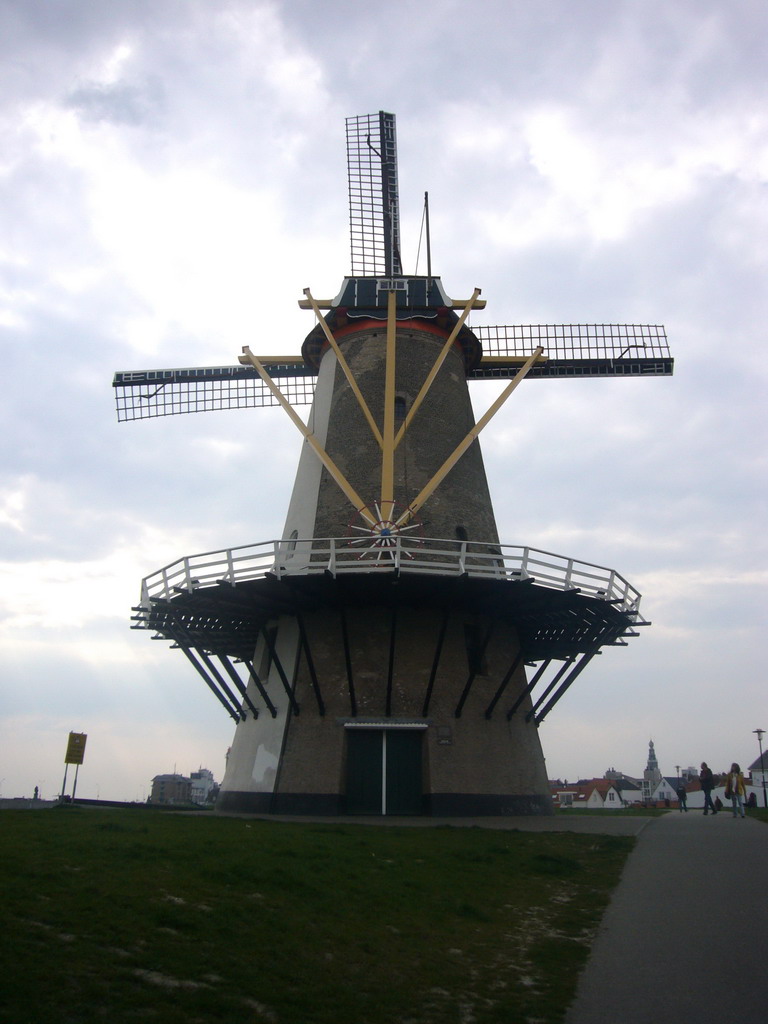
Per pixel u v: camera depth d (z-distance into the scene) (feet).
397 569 56.65
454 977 24.73
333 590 60.49
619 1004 22.77
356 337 78.38
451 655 65.57
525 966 25.89
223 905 27.20
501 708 66.64
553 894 34.35
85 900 25.53
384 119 89.51
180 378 92.17
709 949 26.73
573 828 52.49
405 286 79.66
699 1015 21.90
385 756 62.64
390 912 29.86
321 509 71.31
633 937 28.30
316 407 79.36
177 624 66.39
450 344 75.05
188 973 22.08
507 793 63.26
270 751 64.13
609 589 61.41
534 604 62.90
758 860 39.63
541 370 86.94
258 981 22.43
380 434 71.87
